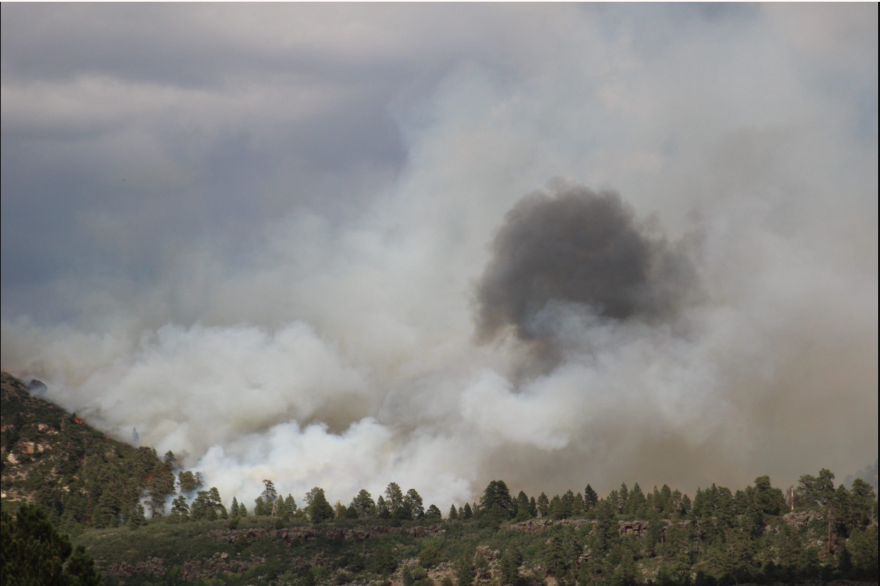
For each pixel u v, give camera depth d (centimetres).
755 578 17488
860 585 16475
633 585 18350
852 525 18638
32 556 8019
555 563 19450
